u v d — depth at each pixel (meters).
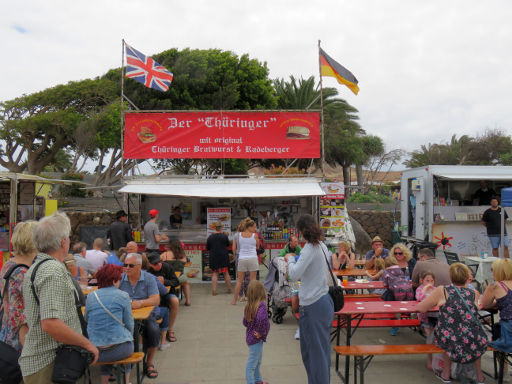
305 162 29.56
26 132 30.47
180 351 5.44
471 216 11.04
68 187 22.02
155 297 4.79
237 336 6.03
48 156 32.06
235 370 4.81
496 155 42.38
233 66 23.70
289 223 10.72
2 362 2.91
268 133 10.52
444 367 4.43
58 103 31.23
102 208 17.08
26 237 2.99
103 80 32.44
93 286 6.12
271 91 25.14
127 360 3.83
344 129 34.34
